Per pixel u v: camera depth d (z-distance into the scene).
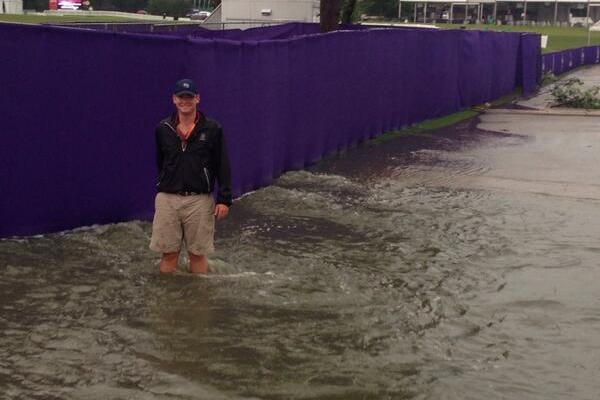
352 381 4.62
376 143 14.51
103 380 4.48
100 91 7.32
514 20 107.19
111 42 7.33
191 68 8.23
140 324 5.33
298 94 11.13
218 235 7.68
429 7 102.75
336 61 12.53
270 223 8.27
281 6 24.86
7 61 6.54
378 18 103.56
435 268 6.91
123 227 7.55
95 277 6.20
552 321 5.71
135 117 7.71
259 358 4.89
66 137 7.10
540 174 11.72
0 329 5.12
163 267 6.38
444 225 8.45
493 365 4.93
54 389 4.35
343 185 10.45
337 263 6.95
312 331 5.37
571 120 19.47
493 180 11.17
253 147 9.68
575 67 41.28
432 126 17.45
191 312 5.60
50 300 5.66
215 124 6.19
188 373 4.63
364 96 14.09
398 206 9.33
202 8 99.94
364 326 5.49
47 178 7.01
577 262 7.19
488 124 18.27
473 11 102.00
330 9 18.38
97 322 5.32
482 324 5.61
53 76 6.90
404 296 6.14
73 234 7.23
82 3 94.81
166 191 6.23
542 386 4.66
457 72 19.92
